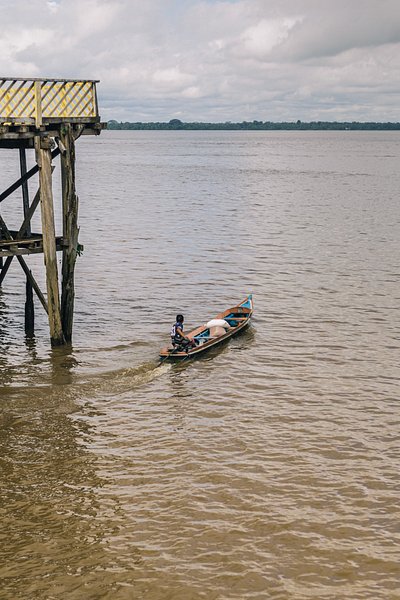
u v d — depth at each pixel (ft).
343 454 56.65
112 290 108.68
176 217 188.24
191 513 47.98
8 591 40.09
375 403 66.90
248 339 85.92
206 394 68.54
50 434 59.00
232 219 184.96
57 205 213.87
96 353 78.95
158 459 55.26
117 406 65.10
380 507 49.16
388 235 160.86
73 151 73.20
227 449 57.11
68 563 42.73
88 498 49.55
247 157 546.67
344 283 114.62
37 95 68.64
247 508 48.70
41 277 117.39
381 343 84.79
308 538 45.52
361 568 42.80
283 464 54.85
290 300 104.12
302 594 40.50
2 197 75.46
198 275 119.44
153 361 77.15
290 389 70.13
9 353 78.33
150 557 43.45
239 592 40.55
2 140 73.56
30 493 50.01
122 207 209.26
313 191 261.85
